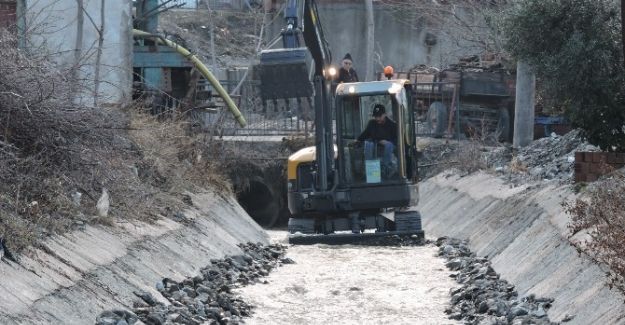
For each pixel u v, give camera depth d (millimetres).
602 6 36812
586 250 24156
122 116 34375
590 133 37562
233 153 65750
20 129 27203
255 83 74812
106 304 23375
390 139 46156
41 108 27234
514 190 44062
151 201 35656
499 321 24578
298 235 46938
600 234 24125
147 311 24000
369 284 33125
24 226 23906
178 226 35406
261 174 69438
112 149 31297
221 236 39625
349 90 46062
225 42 98562
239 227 45281
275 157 69438
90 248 26234
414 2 94875
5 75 26188
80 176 28953
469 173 58156
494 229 40000
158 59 51250
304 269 37250
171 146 43719
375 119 46094
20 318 19531
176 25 92125
